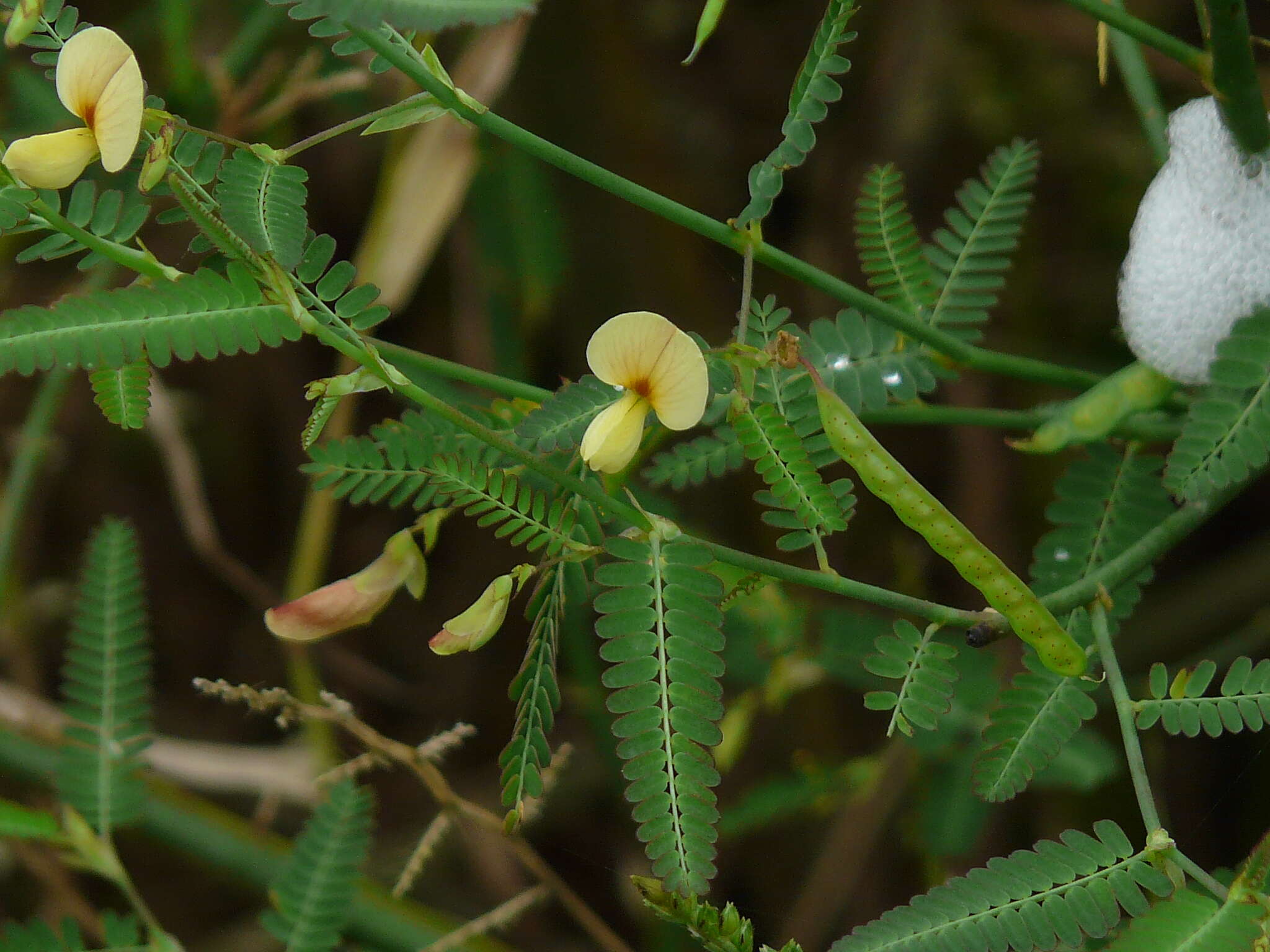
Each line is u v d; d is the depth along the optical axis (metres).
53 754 0.40
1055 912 0.31
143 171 0.31
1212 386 0.32
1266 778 0.48
